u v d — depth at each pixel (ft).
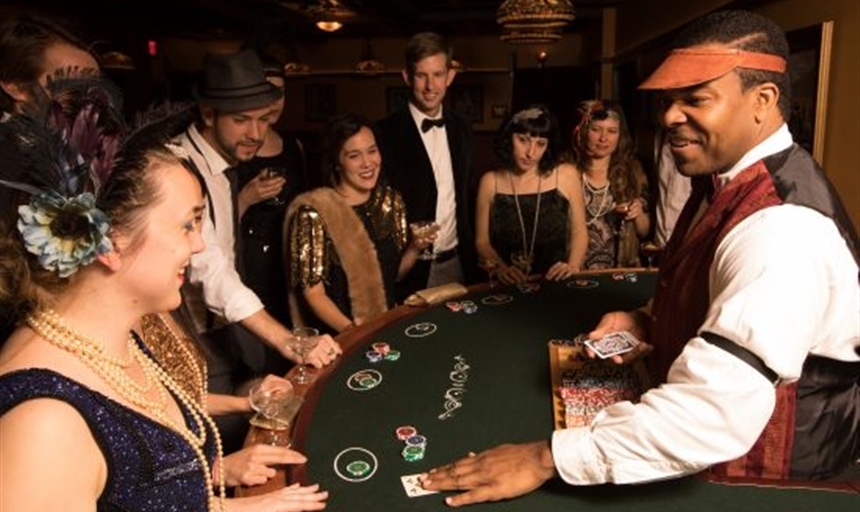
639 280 8.68
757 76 3.94
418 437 4.94
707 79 3.91
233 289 6.51
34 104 2.98
